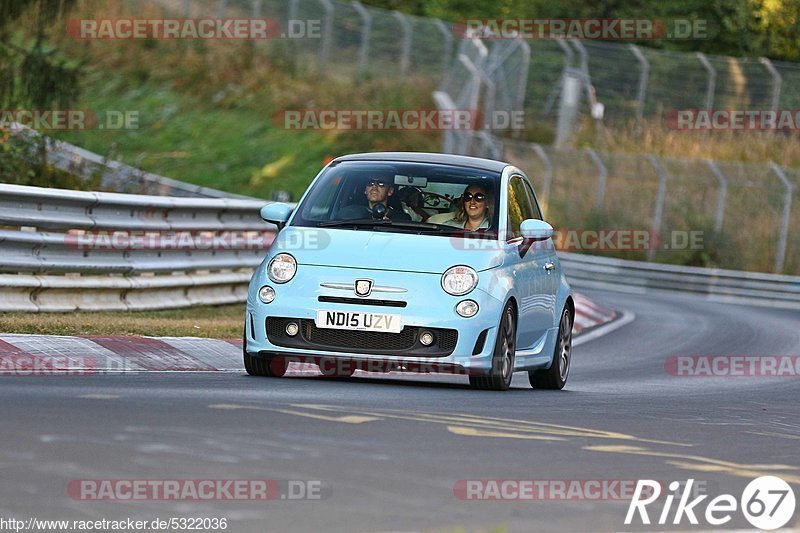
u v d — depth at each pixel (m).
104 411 25.06
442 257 36.16
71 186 81.00
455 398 33.31
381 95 168.88
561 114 161.62
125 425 23.42
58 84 90.94
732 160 165.88
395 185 38.22
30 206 48.41
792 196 157.12
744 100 173.00
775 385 50.38
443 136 160.88
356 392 32.97
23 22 93.81
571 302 43.78
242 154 162.38
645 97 171.25
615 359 58.84
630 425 30.19
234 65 176.75
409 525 17.05
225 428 23.80
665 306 106.69
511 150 155.75
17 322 40.91
